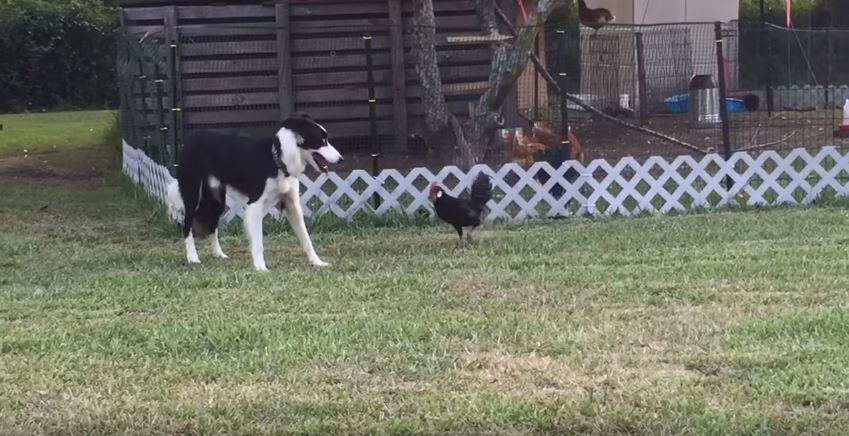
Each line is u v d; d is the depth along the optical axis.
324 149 8.56
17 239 10.20
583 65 15.62
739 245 8.95
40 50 30.39
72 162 17.23
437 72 12.84
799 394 5.15
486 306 7.01
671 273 7.89
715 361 5.70
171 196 8.97
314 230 10.53
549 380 5.47
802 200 11.43
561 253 8.83
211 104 14.06
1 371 5.79
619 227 10.09
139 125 13.62
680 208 11.20
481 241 9.53
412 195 10.91
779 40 19.23
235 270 8.45
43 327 6.70
